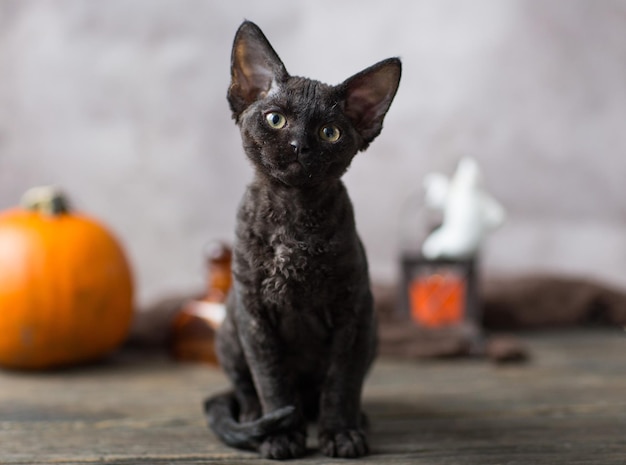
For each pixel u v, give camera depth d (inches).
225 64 118.1
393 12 119.0
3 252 82.0
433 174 121.6
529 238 122.3
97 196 118.3
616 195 122.4
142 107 117.7
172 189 119.5
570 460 56.7
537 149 121.8
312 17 118.1
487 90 120.7
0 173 115.5
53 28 114.8
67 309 82.0
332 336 58.6
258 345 57.7
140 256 120.0
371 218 122.6
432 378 81.6
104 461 56.6
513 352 87.3
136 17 116.3
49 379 81.9
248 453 58.3
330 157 53.9
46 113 116.0
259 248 56.2
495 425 65.6
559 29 119.8
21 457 57.6
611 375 82.3
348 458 56.8
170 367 87.6
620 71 120.3
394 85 56.5
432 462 56.2
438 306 94.3
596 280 112.0
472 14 119.6
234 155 119.6
